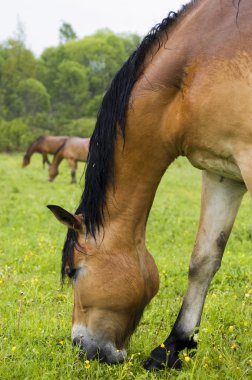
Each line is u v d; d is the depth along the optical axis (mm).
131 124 3688
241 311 5035
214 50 3439
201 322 4707
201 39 3525
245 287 5945
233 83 3334
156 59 3676
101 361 3873
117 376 3775
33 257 7441
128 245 3828
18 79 63062
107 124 3764
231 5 3506
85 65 78750
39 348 4258
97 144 3807
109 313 3805
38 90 62531
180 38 3615
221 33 3465
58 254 7668
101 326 3820
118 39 81250
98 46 78062
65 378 3711
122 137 3725
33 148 23812
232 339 4461
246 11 3432
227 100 3352
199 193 17062
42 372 3814
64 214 3744
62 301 5570
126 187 3799
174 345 4070
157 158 3752
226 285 6094
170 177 21547
